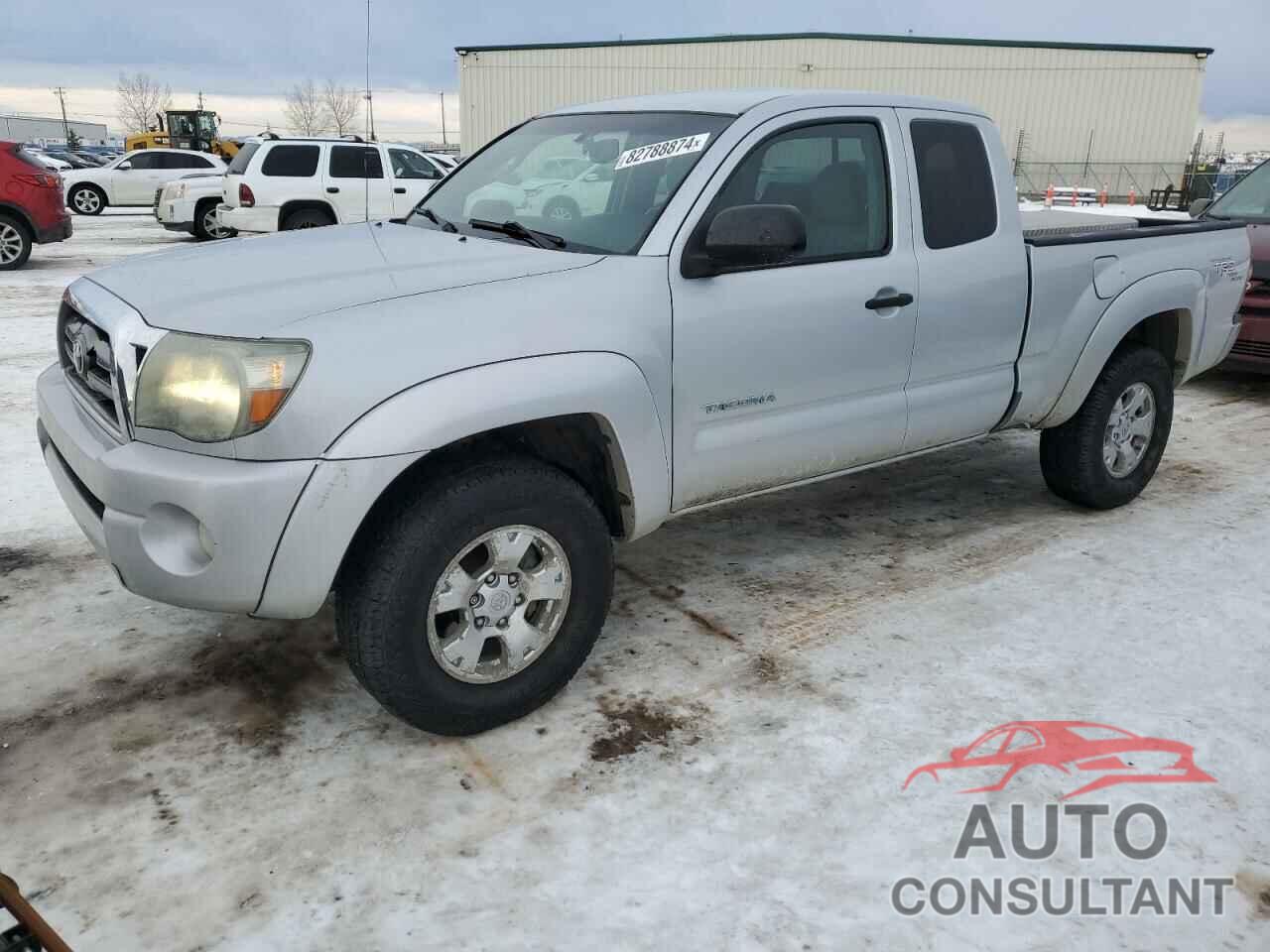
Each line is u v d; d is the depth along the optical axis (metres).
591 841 2.45
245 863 2.36
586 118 3.83
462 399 2.54
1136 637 3.52
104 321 2.72
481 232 3.44
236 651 3.32
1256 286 6.87
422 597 2.60
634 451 2.93
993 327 3.90
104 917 2.19
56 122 102.88
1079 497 4.62
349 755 2.78
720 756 2.79
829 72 36.41
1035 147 37.16
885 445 3.71
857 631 3.53
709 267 3.05
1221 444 5.99
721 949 2.12
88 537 2.74
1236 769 2.78
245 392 2.40
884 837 2.48
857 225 3.51
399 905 2.23
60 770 2.69
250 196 13.29
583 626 2.96
